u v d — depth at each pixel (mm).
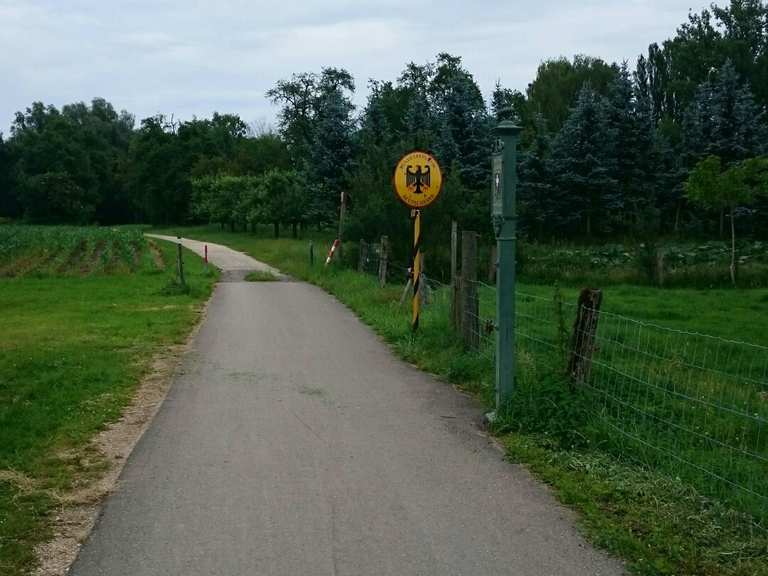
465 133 40031
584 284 25812
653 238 39875
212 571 4383
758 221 42281
